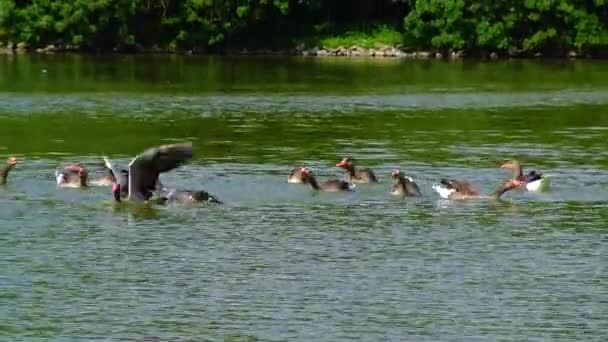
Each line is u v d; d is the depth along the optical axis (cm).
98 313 2789
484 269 3131
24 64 9838
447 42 11300
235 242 3384
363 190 4081
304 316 2764
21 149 4975
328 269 3125
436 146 5103
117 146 5056
